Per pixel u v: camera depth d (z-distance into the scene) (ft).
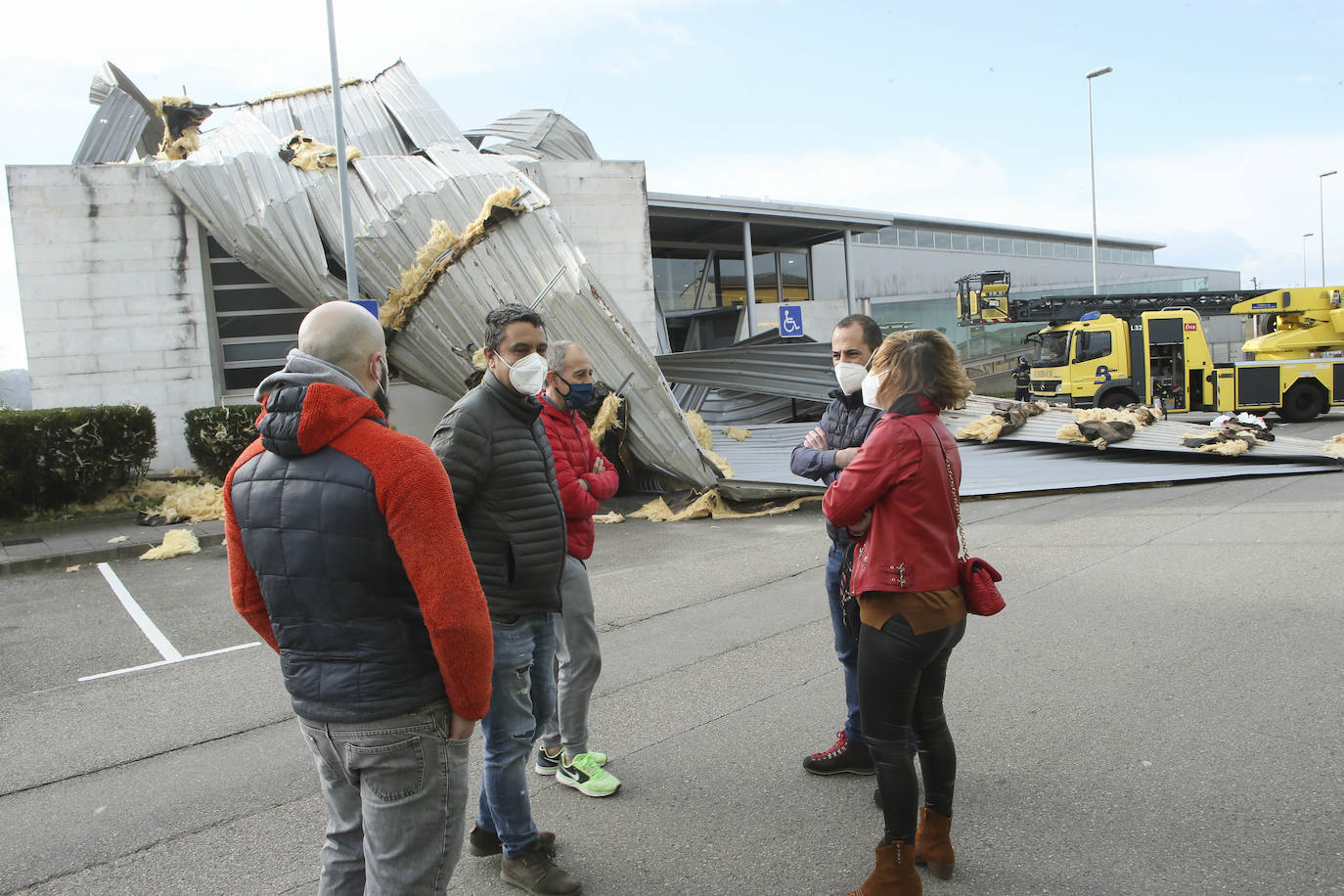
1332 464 37.42
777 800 11.25
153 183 45.73
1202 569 21.67
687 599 22.35
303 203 42.29
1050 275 158.20
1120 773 11.35
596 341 35.96
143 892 9.77
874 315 124.67
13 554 31.30
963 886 9.11
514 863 9.52
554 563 9.77
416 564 6.36
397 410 49.26
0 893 9.85
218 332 49.16
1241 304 72.59
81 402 45.44
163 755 13.91
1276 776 10.99
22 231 44.60
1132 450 40.06
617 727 13.89
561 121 66.33
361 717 6.50
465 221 40.19
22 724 15.60
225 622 22.54
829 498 9.18
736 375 47.80
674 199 75.31
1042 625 17.88
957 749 12.34
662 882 9.49
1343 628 16.49
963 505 35.01
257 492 6.71
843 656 11.59
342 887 7.04
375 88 55.88
